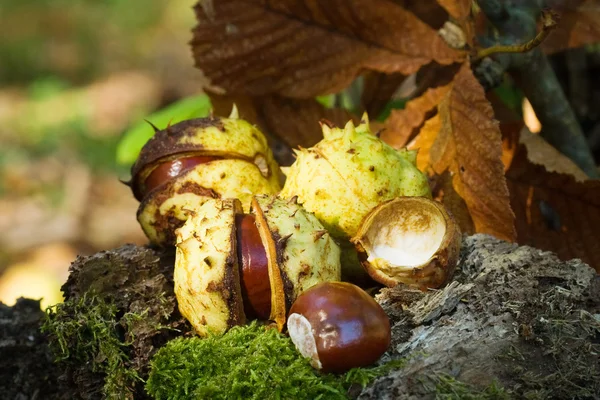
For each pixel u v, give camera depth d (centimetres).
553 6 55
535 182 55
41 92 194
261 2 55
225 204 48
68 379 51
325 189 50
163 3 244
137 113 182
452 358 46
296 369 46
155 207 52
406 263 50
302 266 48
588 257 54
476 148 52
